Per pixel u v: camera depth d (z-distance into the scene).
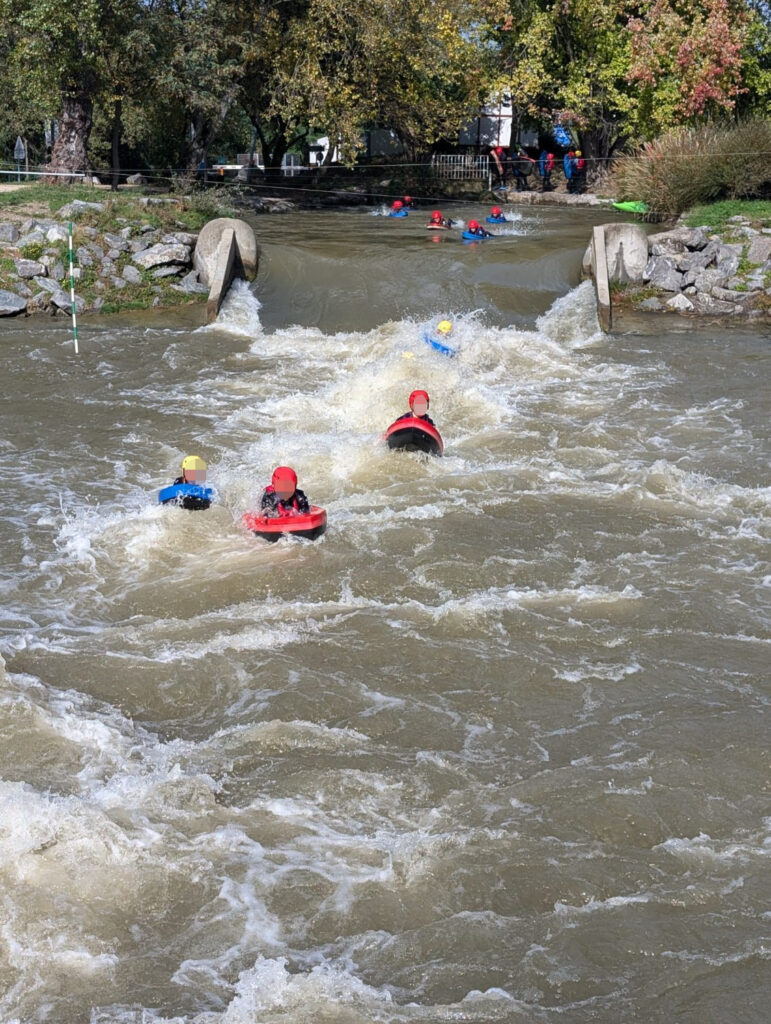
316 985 4.89
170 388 15.53
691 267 21.08
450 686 7.54
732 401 14.84
